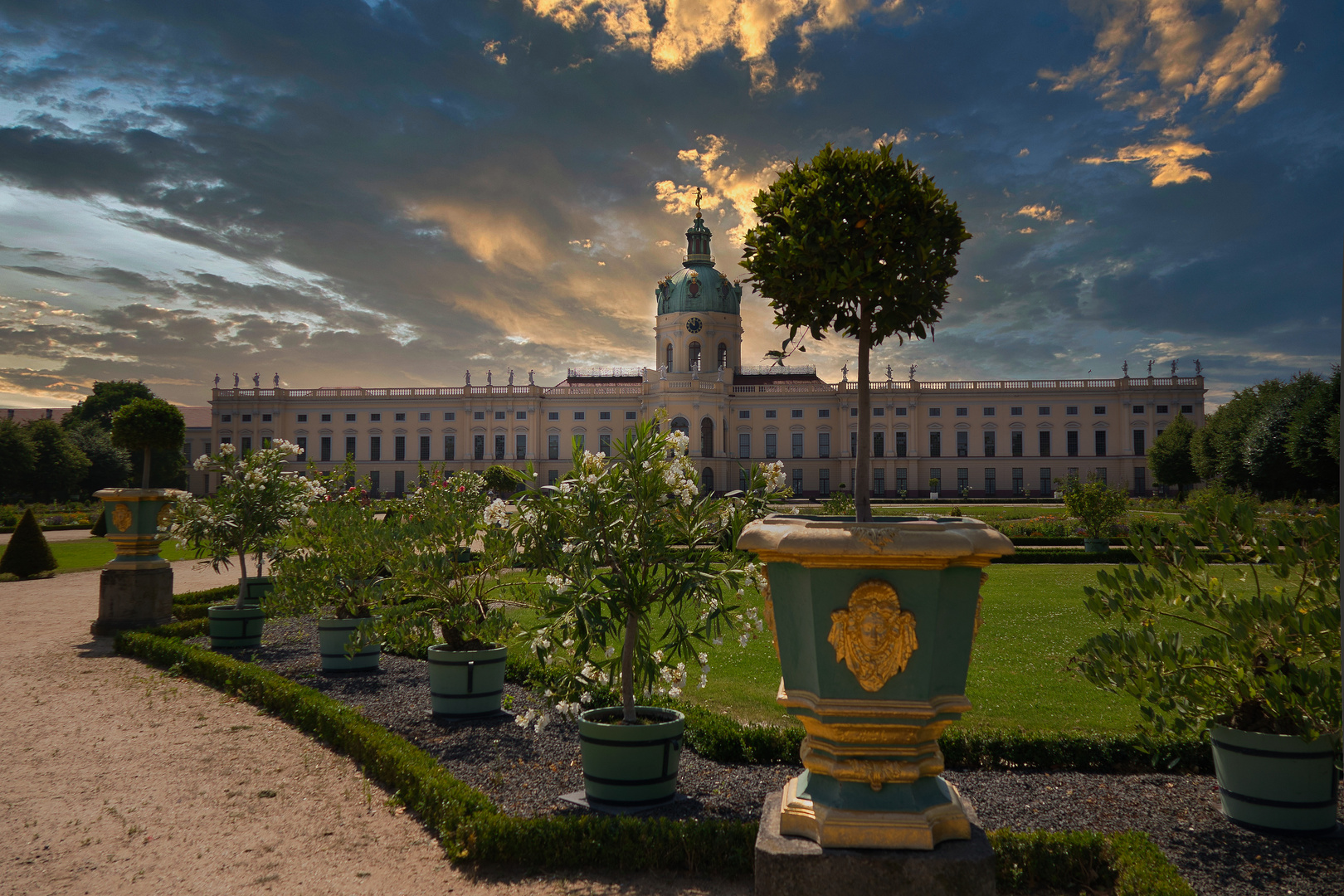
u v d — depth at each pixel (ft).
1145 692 17.95
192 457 251.39
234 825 17.43
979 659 32.96
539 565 20.45
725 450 221.05
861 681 9.31
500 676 25.99
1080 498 77.20
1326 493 115.44
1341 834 15.85
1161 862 13.20
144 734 24.30
